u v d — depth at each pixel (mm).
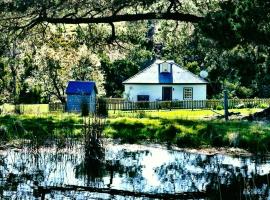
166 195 11211
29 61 48562
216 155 16109
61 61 49031
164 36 31844
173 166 14523
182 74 57438
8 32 28812
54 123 20969
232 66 22781
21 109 40219
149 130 19453
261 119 24250
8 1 25234
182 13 27344
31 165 14586
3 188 11703
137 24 32406
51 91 51031
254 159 15406
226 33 20719
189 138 18062
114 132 19359
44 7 26125
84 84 45250
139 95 56750
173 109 44938
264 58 21781
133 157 15922
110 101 47719
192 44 28750
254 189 11703
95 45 33000
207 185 12148
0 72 47500
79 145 17234
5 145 17484
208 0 26641
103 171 13906
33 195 11055
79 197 10961
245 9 20578
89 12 28188
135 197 11047
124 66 71312
